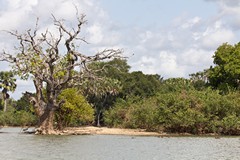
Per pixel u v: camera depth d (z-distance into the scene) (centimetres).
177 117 5662
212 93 6256
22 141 4053
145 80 11762
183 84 9712
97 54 5225
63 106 5722
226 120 5653
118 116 8088
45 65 5141
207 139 4659
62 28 5081
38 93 5281
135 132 6075
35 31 5103
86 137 4891
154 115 5938
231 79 8344
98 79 5584
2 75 9719
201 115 5644
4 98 10256
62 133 5412
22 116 9594
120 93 11219
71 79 5338
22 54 5119
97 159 2639
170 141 4291
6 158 2600
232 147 3553
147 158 2708
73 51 5156
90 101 10725
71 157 2727
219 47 8656
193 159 2656
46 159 2591
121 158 2703
